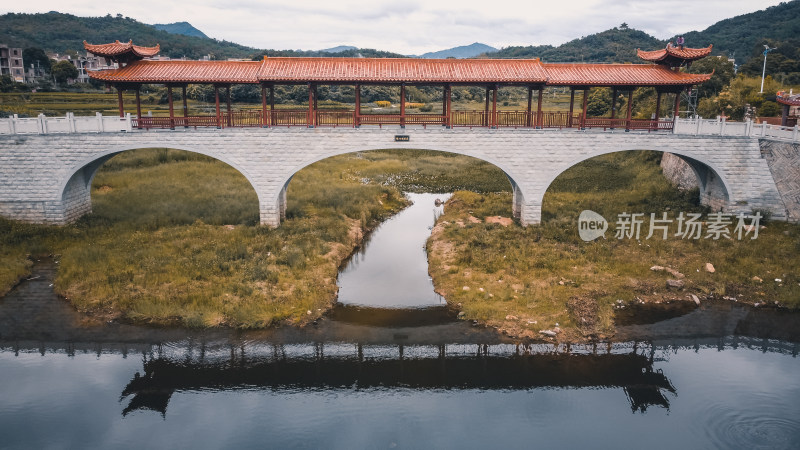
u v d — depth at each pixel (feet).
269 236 106.22
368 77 101.76
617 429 56.85
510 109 277.23
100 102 250.16
